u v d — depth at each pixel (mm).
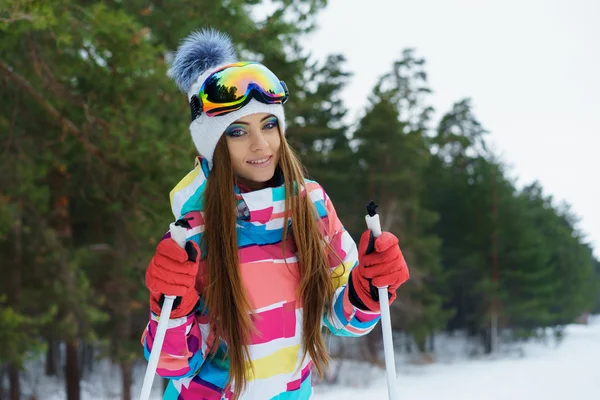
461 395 17875
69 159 10859
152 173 9070
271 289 1811
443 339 34812
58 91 9094
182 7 9500
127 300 13453
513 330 32844
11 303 12188
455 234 32469
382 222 24312
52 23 6684
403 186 25484
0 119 10242
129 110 8672
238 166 1840
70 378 15945
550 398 16766
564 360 27453
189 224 1699
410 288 24953
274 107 1841
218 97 1790
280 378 1829
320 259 1864
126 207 10195
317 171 23562
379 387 20016
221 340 1801
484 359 29422
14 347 9641
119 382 21422
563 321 35812
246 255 1804
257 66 1851
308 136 23281
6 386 20219
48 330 12859
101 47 8211
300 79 18438
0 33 8070
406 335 30359
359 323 1893
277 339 1812
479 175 33406
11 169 10430
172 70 2035
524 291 30438
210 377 1828
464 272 31141
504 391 18328
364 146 25406
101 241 15383
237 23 9461
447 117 43781
